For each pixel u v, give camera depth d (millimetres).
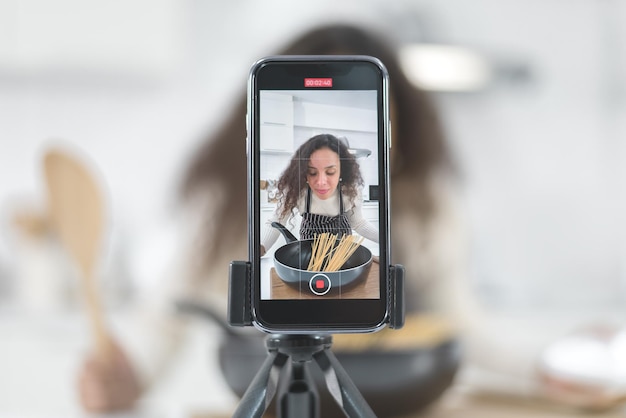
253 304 394
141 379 915
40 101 2162
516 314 1946
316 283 399
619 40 2350
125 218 2127
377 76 414
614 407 679
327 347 407
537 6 2332
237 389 594
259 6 2203
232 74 2197
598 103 2373
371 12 2254
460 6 2307
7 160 2162
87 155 2186
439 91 2053
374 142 410
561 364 699
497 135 2334
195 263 1223
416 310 1193
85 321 1603
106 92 2182
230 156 1216
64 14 2119
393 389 596
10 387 1527
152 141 2197
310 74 411
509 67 2336
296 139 408
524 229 2334
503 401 704
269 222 403
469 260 1290
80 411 876
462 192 1307
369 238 405
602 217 2377
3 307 1760
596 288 2299
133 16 2146
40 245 1690
